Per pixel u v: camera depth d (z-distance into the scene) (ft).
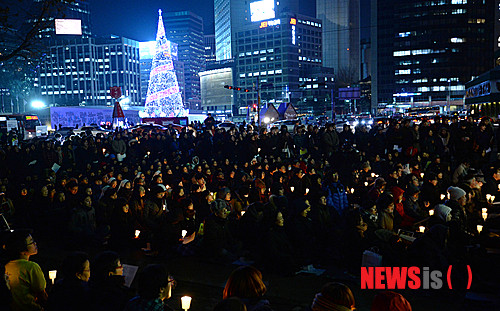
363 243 23.97
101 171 47.75
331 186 34.55
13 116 143.64
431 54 443.32
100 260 13.57
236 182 42.14
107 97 632.38
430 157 54.39
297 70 560.20
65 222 32.37
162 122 128.98
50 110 148.36
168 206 34.76
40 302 15.72
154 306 11.64
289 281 22.82
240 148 62.90
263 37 561.84
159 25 248.32
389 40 463.42
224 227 28.81
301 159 50.70
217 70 609.42
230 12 629.51
